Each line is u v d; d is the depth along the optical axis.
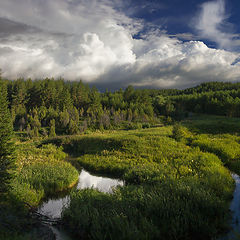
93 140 29.34
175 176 10.97
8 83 103.06
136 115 68.75
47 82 111.06
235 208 7.66
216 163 13.88
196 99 106.75
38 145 31.72
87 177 14.75
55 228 7.13
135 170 13.18
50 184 11.82
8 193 8.23
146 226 6.00
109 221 6.44
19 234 5.64
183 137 26.64
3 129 12.66
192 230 6.22
